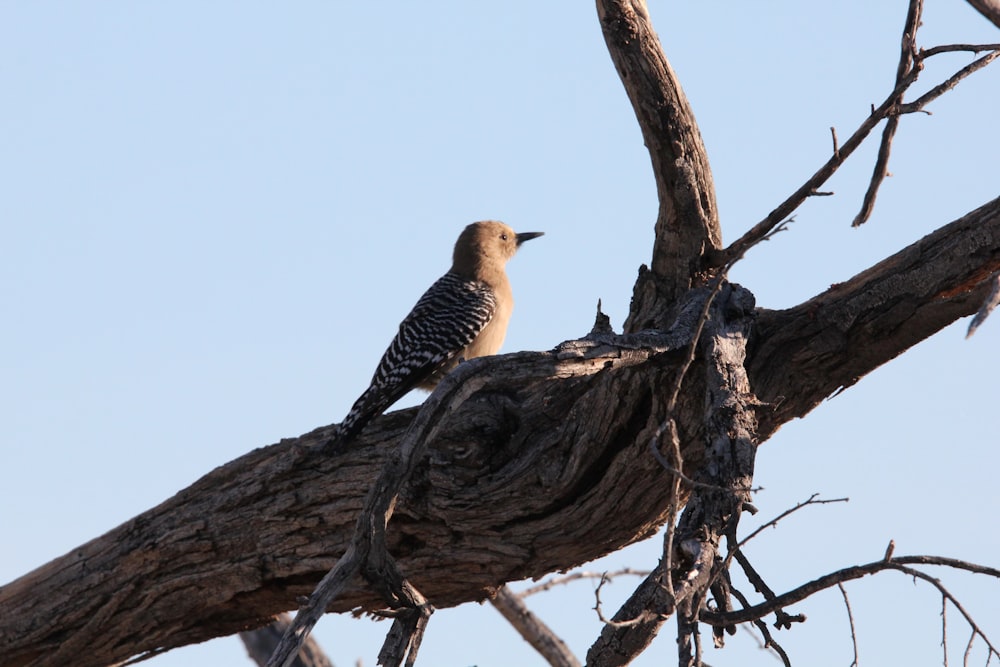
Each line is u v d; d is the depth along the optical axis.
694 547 8.22
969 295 10.57
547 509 11.86
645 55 11.10
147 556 12.66
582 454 11.49
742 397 9.79
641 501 11.68
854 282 11.19
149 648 13.12
